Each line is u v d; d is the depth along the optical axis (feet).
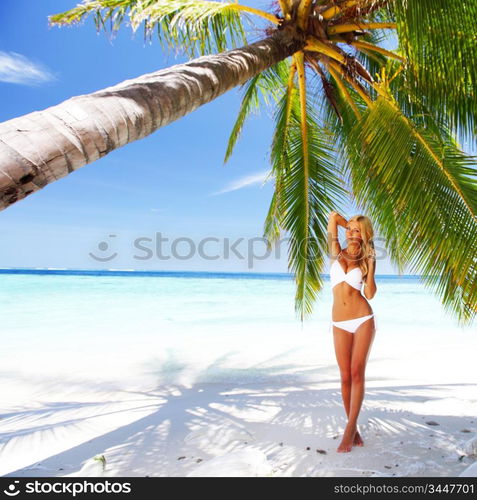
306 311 19.58
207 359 22.17
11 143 4.30
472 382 16.93
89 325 34.40
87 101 5.62
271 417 11.48
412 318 39.81
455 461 7.78
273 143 20.16
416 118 11.99
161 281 120.67
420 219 10.30
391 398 13.41
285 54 12.94
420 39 9.53
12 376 18.67
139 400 14.64
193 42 15.37
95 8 11.75
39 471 8.10
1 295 63.77
